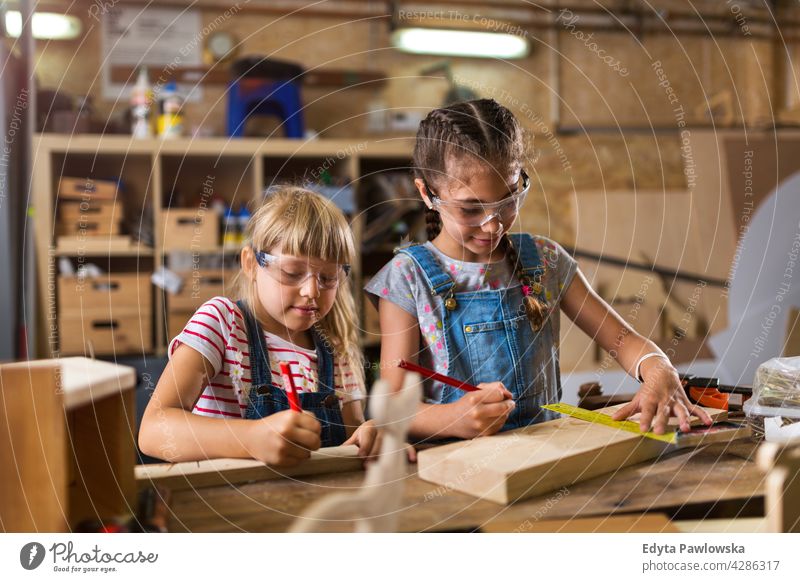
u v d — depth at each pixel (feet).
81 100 7.89
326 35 8.87
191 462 2.06
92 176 7.68
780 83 10.08
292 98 8.16
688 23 9.94
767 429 2.30
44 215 6.96
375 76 8.90
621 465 2.09
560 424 2.32
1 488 1.68
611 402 2.78
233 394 2.80
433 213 3.40
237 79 7.48
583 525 1.74
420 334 3.13
